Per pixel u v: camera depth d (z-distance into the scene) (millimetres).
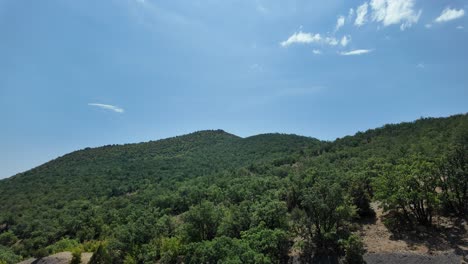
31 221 88125
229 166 126125
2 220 92125
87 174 131000
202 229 46281
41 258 56188
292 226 37156
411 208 32906
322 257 31250
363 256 29094
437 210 33656
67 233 80562
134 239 50156
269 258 31500
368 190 41312
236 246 33250
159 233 51688
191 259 35438
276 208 39844
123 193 111625
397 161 47250
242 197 61719
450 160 33406
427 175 31781
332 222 34031
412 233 31203
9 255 68375
